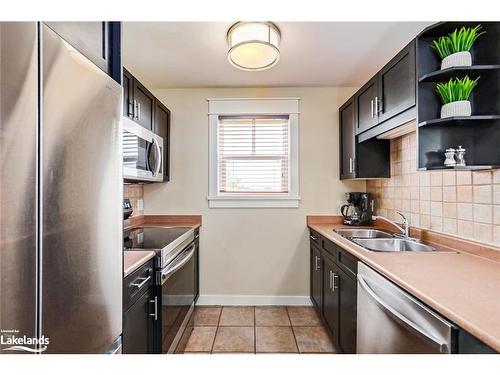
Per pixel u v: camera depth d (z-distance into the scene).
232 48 1.68
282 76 2.52
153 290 1.57
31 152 0.62
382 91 1.87
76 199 0.77
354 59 2.17
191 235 2.38
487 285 1.00
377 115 1.94
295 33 1.80
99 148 0.88
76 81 0.77
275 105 2.79
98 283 0.87
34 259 0.62
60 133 0.70
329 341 2.11
